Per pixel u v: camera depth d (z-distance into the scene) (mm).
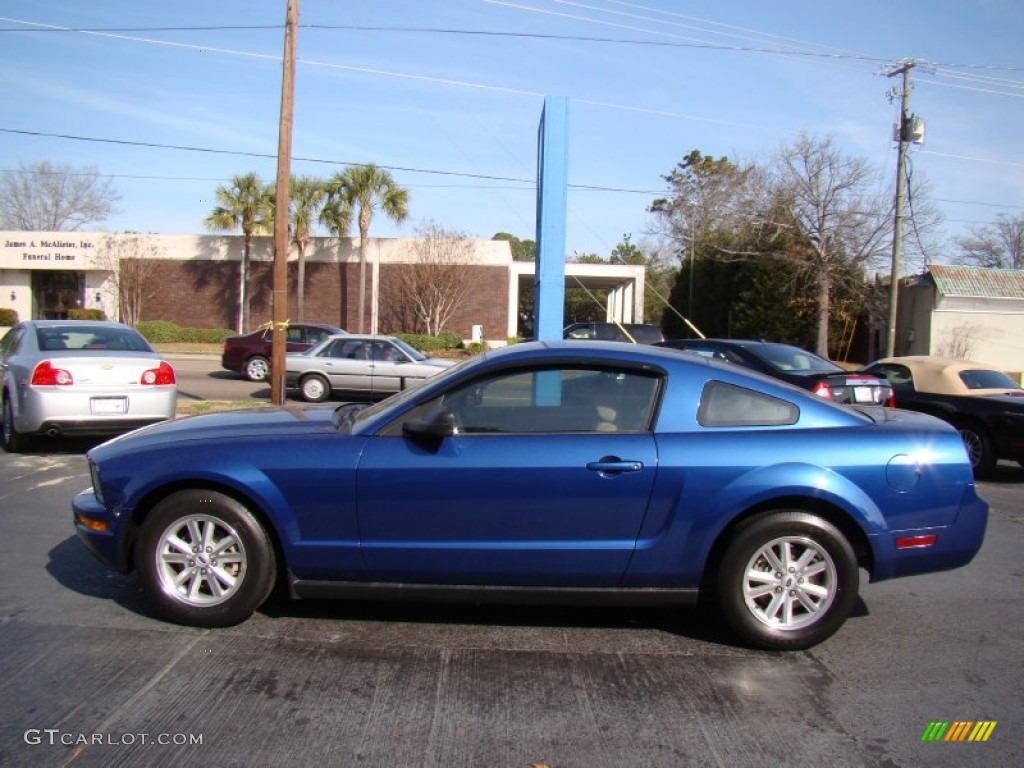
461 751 3156
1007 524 7488
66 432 8516
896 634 4531
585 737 3291
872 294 34812
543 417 4258
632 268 40188
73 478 7957
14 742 3143
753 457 4117
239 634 4242
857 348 38531
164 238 35906
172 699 3516
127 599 4719
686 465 4082
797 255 35000
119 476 4277
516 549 4105
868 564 4312
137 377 8727
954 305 33188
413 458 4121
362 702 3531
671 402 4242
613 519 4109
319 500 4133
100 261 35938
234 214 33844
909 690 3807
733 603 4148
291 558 4184
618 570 4145
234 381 20203
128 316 35562
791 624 4168
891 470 4160
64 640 4113
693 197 50625
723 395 4301
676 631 4469
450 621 4523
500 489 4078
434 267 34469
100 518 4312
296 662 3918
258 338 20219
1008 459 10125
